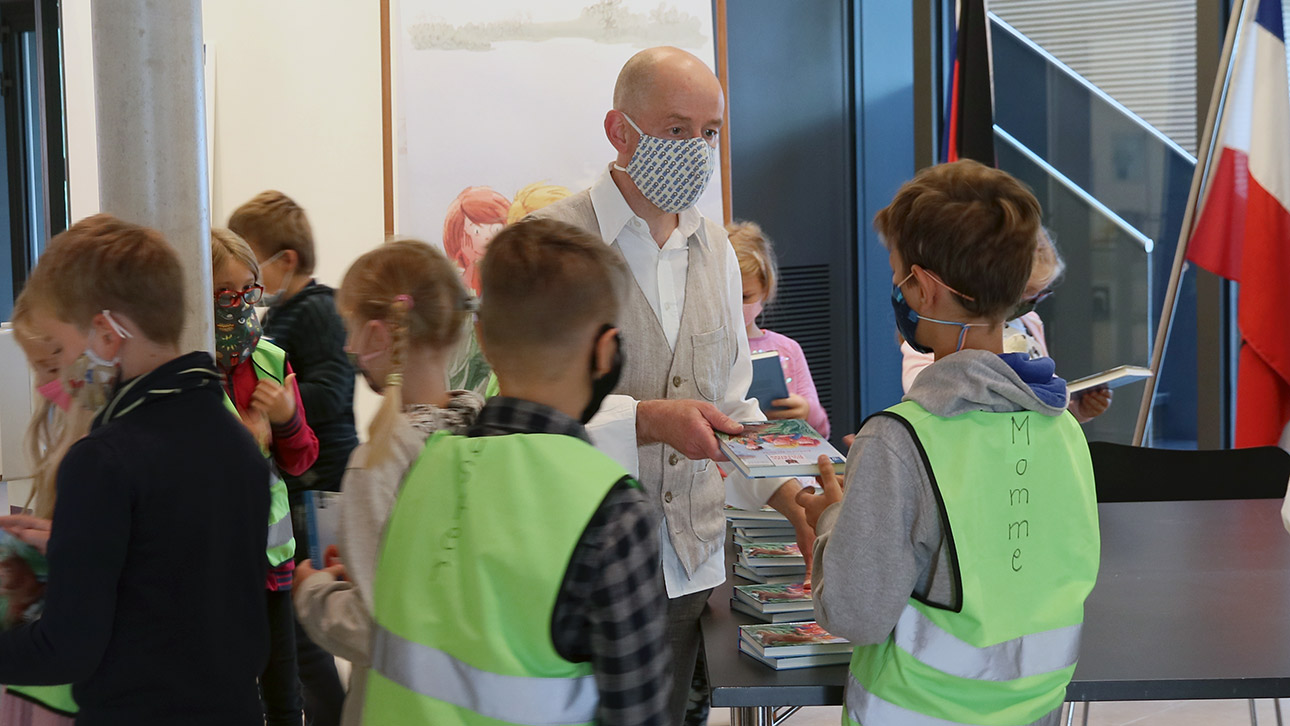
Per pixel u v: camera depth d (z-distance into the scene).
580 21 4.28
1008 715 1.50
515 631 1.20
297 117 4.57
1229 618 1.93
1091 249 4.91
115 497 1.41
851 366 5.38
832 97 5.23
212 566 1.51
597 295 1.30
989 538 1.48
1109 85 4.80
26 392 2.96
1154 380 3.87
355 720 1.43
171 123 2.18
